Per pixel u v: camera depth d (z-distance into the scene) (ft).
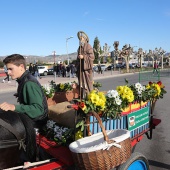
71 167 9.66
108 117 10.66
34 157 9.46
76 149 8.59
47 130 11.53
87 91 17.25
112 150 8.68
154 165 15.57
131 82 75.00
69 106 9.82
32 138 8.70
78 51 17.67
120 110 10.93
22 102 10.22
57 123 11.85
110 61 233.96
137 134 12.78
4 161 8.16
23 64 10.32
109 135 10.16
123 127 11.65
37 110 9.75
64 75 114.01
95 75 114.73
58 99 16.19
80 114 9.80
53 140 11.19
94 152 8.39
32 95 9.80
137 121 12.69
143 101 13.19
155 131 22.68
